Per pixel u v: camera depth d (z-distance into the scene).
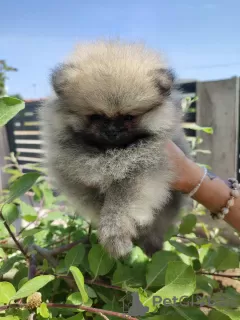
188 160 0.23
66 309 0.15
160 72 0.21
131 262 0.20
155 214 0.22
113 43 0.23
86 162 0.21
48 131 0.22
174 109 0.22
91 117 0.20
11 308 0.12
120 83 0.19
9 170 0.35
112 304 0.16
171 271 0.14
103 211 0.20
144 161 0.20
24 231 0.19
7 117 0.14
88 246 0.21
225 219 0.23
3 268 0.17
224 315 0.15
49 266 0.18
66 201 0.27
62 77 0.21
